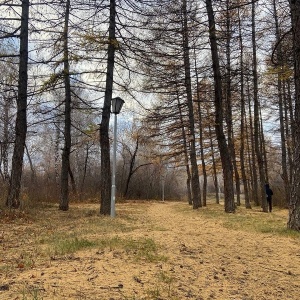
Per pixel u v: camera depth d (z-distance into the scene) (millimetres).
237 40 18609
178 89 19516
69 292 3545
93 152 37938
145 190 43562
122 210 17656
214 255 5586
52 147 37156
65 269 4484
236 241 6883
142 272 4391
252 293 3854
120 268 4543
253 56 18859
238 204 26688
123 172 42625
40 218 11539
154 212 17516
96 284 3842
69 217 12234
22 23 13031
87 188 34781
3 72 15047
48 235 7871
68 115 15758
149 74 14727
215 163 29359
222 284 4125
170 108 20188
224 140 15156
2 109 23703
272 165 39156
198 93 20422
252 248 6191
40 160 37031
